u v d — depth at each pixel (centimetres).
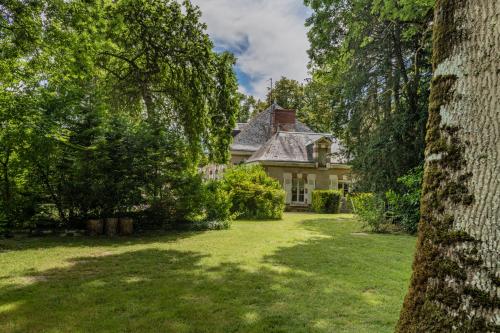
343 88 1461
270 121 3178
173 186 1227
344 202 2478
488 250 176
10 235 1030
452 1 206
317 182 2509
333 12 1121
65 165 1078
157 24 1463
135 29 1464
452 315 182
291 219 1755
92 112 1114
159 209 1201
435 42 216
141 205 1203
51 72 933
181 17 1474
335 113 1566
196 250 833
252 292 494
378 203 1282
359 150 1484
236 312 416
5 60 870
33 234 1077
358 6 1025
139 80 1667
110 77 1688
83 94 1130
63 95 1076
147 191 1192
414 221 1195
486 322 171
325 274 600
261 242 964
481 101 189
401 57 1366
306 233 1179
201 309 426
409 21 1166
